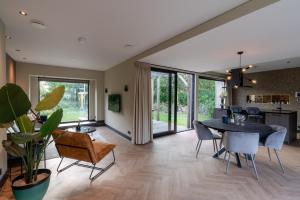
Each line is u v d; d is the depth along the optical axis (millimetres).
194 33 2652
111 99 5855
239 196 2221
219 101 7652
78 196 2197
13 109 1617
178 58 4086
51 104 1876
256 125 3414
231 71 6164
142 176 2740
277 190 2355
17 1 1979
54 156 3533
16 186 1729
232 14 2113
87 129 4418
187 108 6469
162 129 5531
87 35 3029
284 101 6707
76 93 6777
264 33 2496
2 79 2463
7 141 1747
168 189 2379
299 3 1725
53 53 4246
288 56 3803
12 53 4234
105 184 2492
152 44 3523
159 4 2037
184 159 3455
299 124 6316
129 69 4797
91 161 2607
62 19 2430
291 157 3561
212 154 3736
